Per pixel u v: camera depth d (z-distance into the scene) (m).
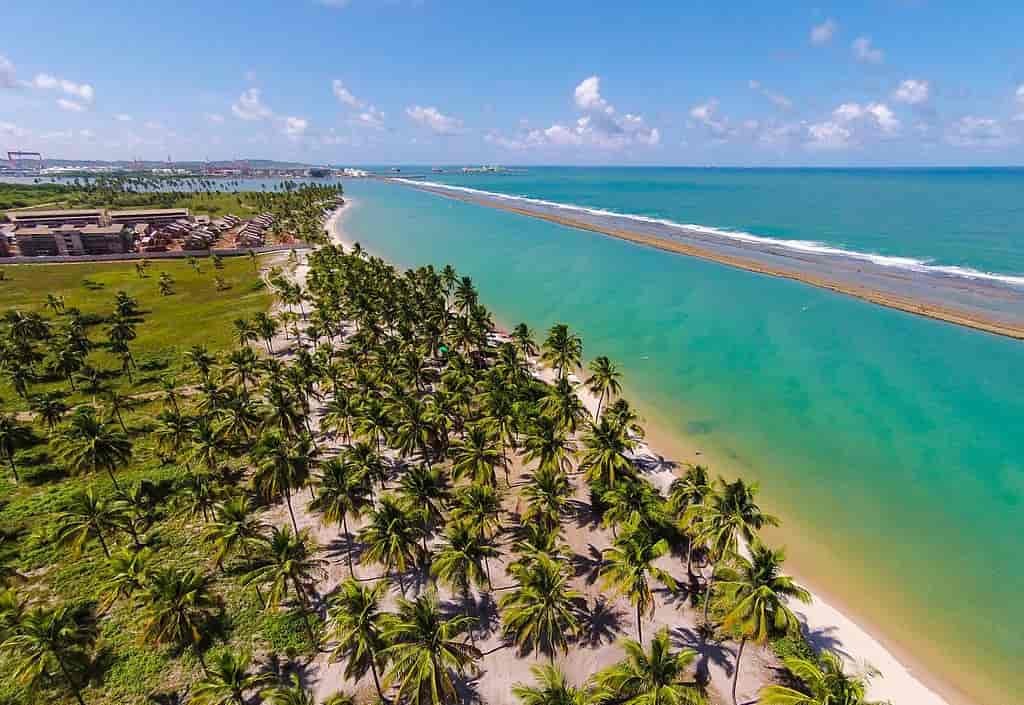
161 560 46.25
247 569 45.28
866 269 142.12
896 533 51.06
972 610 42.72
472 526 40.72
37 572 44.88
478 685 36.62
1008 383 79.94
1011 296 116.31
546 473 45.31
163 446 55.41
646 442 66.25
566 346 72.31
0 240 153.38
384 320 94.62
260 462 45.78
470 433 49.75
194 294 125.88
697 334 102.31
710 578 44.53
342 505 41.94
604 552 39.09
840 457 63.09
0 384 78.75
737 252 168.88
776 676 36.72
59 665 34.69
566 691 28.67
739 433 68.44
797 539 50.34
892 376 83.06
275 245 180.25
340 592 43.44
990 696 35.97
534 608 34.56
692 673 37.00
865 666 37.69
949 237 180.88
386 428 53.97
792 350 93.81
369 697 35.38
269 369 68.88
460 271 155.00
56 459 60.31
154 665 37.31
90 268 146.50
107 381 80.62
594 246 191.38
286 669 37.28
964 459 62.31
